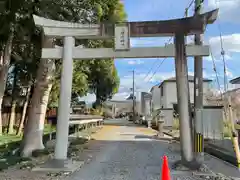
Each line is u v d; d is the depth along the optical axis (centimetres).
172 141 1559
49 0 884
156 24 809
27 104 2073
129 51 809
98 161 925
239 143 929
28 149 1060
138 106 5816
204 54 791
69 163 802
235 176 703
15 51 1205
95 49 817
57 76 1340
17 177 688
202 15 791
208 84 2241
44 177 690
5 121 2361
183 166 767
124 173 740
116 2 1371
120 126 3250
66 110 807
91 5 1038
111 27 816
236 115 1082
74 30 823
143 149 1230
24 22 926
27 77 1792
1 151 1166
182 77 791
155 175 716
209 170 765
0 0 847
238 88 1319
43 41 996
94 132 2233
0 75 1076
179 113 793
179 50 795
